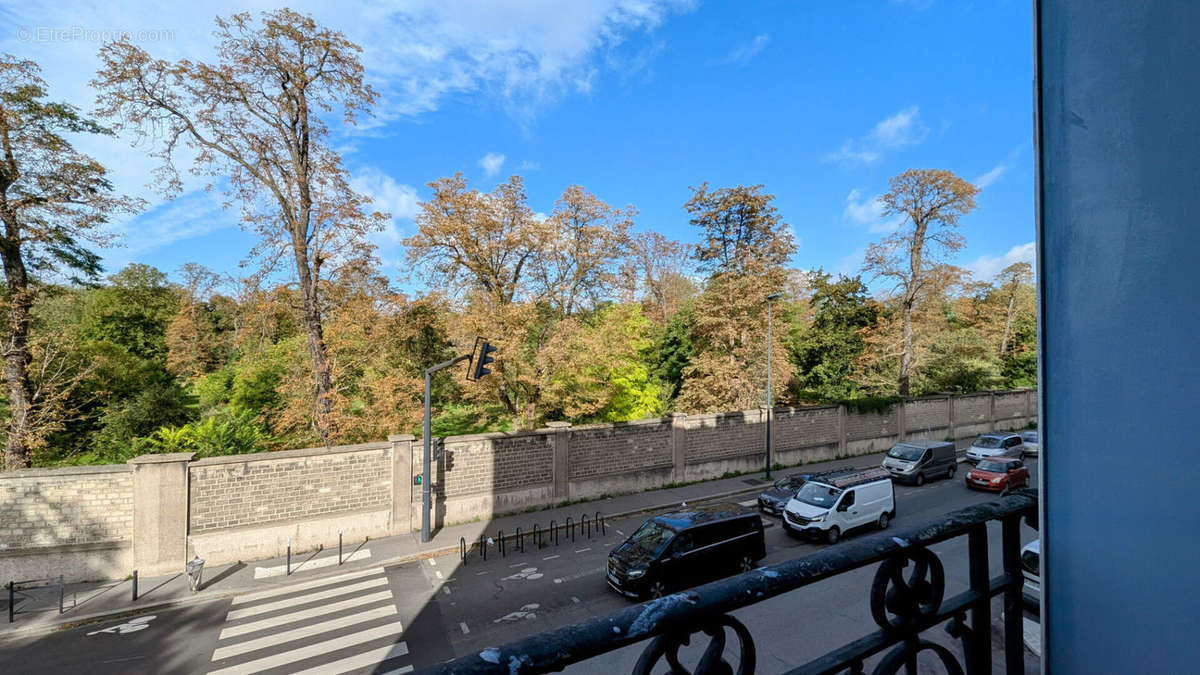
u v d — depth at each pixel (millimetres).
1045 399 1391
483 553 15477
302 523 15891
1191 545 1090
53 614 11977
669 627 1093
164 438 23594
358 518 16703
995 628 9703
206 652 10562
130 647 10766
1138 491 1184
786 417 27344
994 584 1685
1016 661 1701
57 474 13562
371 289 22391
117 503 13969
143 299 44750
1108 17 1271
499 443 19188
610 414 31156
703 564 12977
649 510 20188
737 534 13633
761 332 30797
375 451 17047
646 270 47344
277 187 20266
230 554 14977
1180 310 1112
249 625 11609
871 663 9281
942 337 37750
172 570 14273
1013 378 45562
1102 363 1262
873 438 31000
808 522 16312
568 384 27281
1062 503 1349
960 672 1640
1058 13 1394
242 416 24906
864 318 39000
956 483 23828
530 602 12586
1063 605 1352
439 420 35125
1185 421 1103
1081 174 1316
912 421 33000
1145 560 1171
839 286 39094
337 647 10711
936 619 1559
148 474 14094
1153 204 1169
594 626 1023
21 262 18734
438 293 24828
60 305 37500
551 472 20219
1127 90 1226
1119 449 1222
